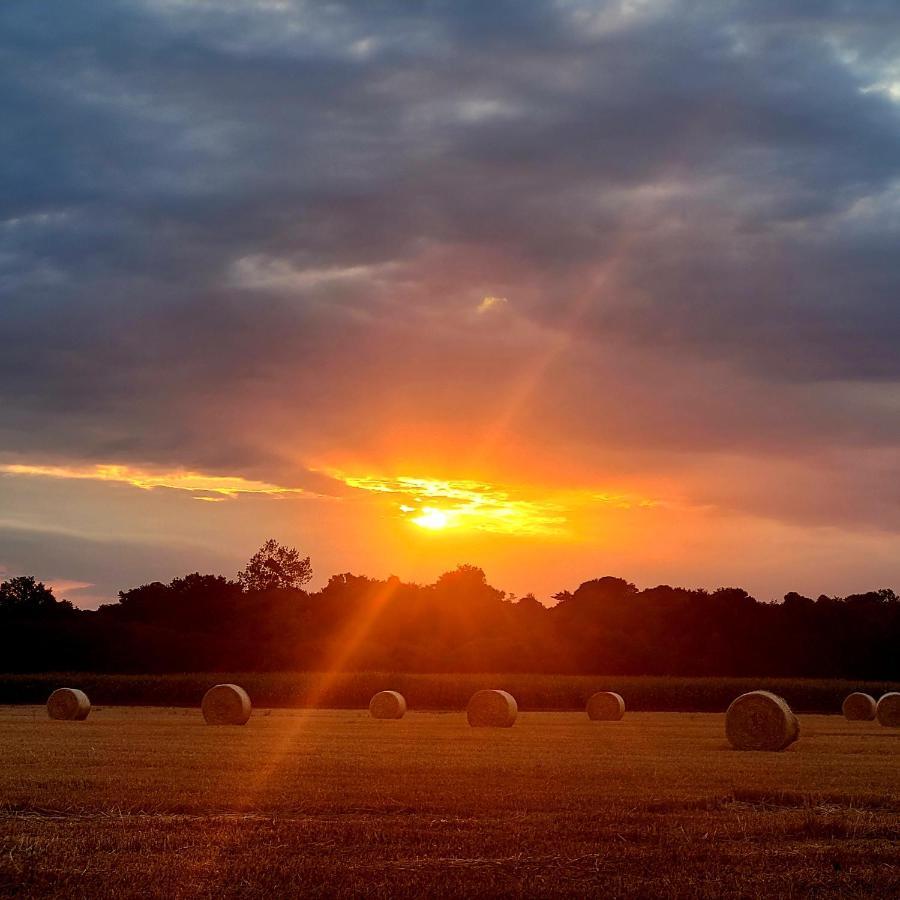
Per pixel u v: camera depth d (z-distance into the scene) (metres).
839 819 16.67
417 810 17.02
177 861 13.42
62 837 14.85
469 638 101.56
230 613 106.75
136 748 28.31
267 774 21.44
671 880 12.78
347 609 105.88
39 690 63.75
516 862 13.57
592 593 105.88
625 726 42.28
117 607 109.38
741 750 30.09
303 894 12.05
